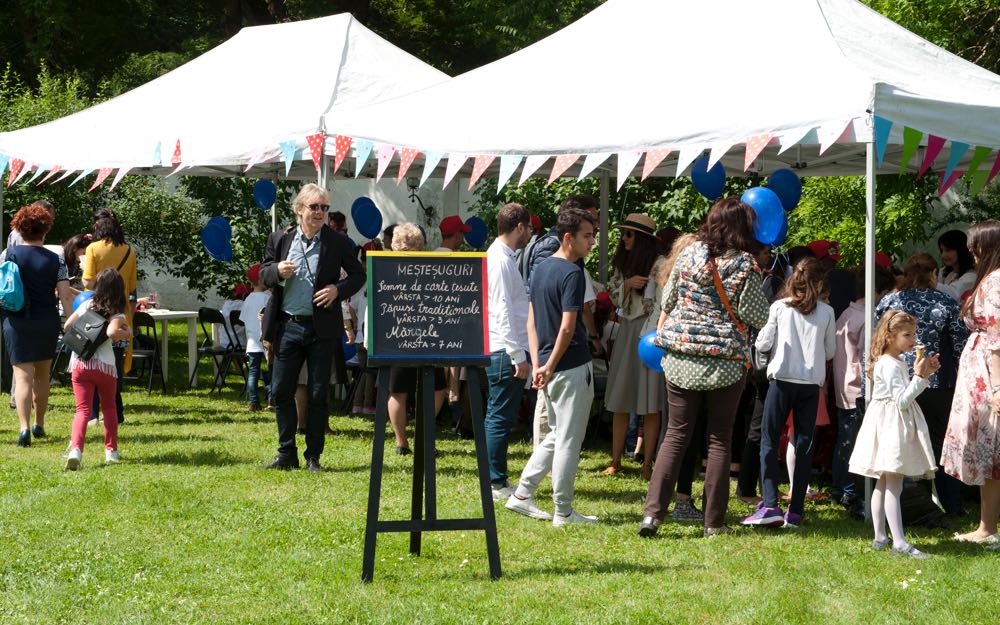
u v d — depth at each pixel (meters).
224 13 20.95
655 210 11.91
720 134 6.16
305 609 4.27
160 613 4.20
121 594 4.43
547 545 5.30
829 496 6.68
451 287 4.80
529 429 9.17
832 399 6.91
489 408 6.26
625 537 5.49
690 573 4.84
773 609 4.33
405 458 7.48
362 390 9.59
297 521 5.66
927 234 12.87
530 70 7.25
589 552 5.20
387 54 9.30
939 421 6.15
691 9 7.05
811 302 5.70
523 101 7.04
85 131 9.17
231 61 9.34
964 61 6.94
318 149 7.55
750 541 5.45
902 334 5.25
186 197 15.57
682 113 6.38
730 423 5.50
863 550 5.30
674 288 5.48
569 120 6.76
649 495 5.54
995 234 5.42
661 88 6.61
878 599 4.51
